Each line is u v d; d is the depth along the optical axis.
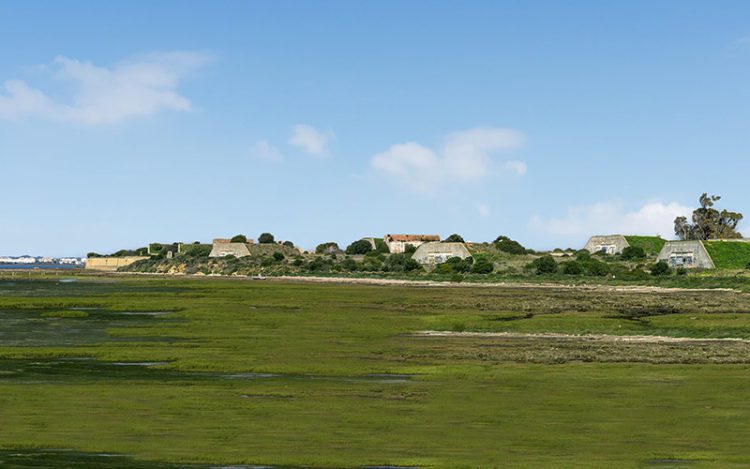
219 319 91.94
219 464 31.14
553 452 33.28
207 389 47.66
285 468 30.77
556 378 52.00
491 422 39.12
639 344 70.50
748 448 34.03
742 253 190.62
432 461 31.72
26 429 36.81
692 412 41.50
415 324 87.06
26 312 100.44
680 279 161.75
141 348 67.06
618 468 30.56
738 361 59.16
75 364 58.44
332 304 112.12
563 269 187.62
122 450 33.12
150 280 198.00
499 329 83.19
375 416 40.41
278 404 43.25
